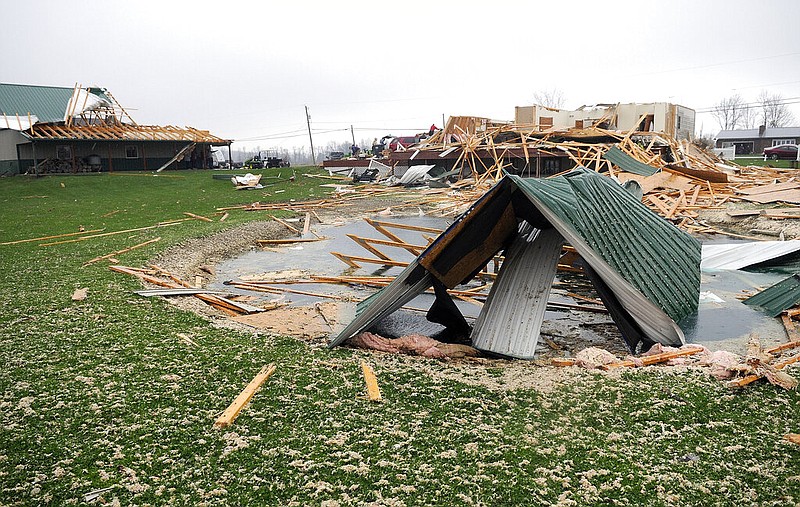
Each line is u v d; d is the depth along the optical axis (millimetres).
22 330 9883
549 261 10578
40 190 31656
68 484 5484
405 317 11859
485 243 10664
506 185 9633
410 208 28641
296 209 27656
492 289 10625
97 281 13320
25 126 38312
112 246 17703
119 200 29266
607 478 5555
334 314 12062
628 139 33719
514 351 9289
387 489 5387
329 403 7195
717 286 13898
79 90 43844
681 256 12047
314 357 8898
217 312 11859
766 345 10117
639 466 5758
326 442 6223
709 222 22672
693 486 5426
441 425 6625
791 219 21109
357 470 5684
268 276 16000
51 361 8484
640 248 11086
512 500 5223
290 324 11336
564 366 8656
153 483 5504
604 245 10039
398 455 5965
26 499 5270
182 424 6617
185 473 5676
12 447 6121
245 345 9367
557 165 36438
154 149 42750
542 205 9500
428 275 10094
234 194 32344
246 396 7242
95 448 6109
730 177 29953
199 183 36312
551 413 6926
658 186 26594
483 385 7781
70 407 7012
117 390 7508
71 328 10016
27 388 7535
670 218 23125
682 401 7172
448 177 37125
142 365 8359
